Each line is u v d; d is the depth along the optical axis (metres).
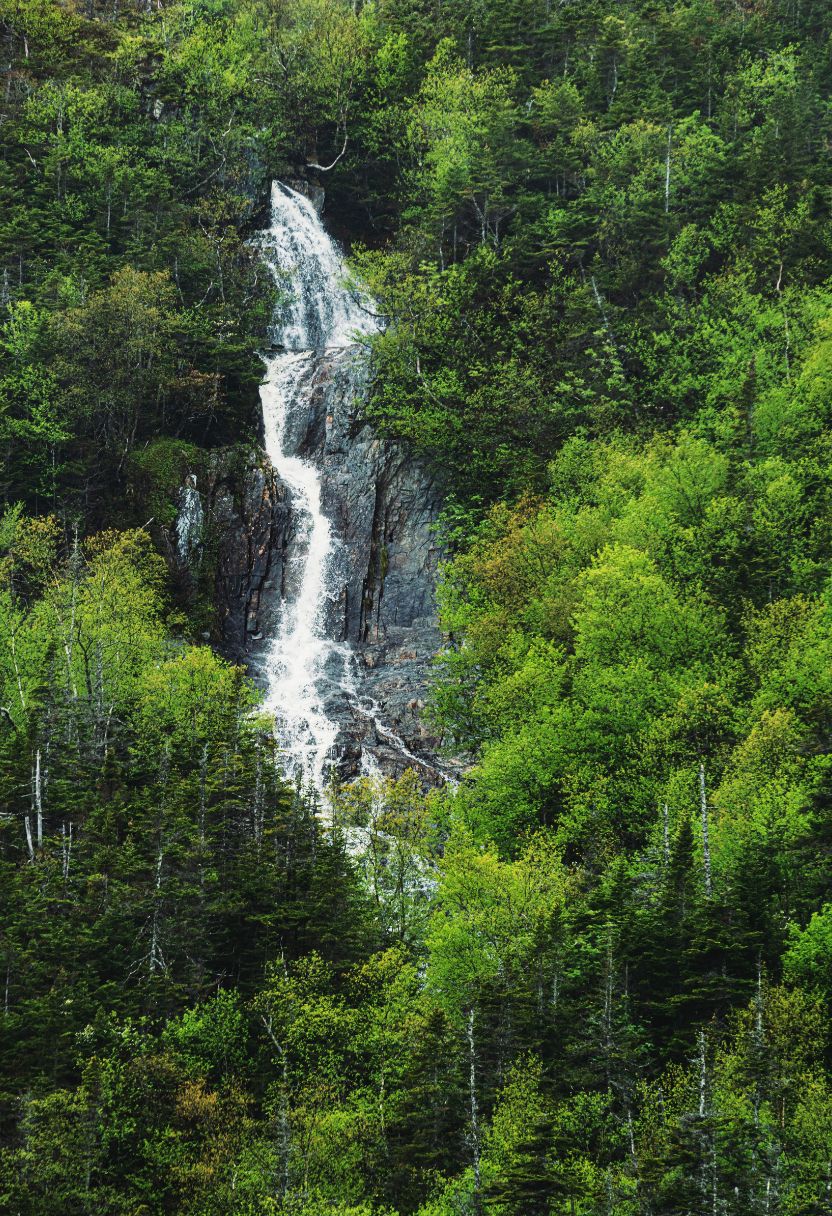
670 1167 52.50
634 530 105.50
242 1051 69.06
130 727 95.31
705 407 130.88
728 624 97.62
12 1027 67.25
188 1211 59.00
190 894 75.50
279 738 117.88
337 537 135.50
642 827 82.56
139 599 105.94
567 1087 60.53
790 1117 55.84
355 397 142.38
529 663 94.56
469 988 67.50
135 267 144.88
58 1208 58.41
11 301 138.38
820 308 132.50
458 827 84.19
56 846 82.69
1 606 105.88
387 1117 61.03
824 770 74.31
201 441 140.62
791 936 65.88
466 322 144.50
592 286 146.12
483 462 134.50
